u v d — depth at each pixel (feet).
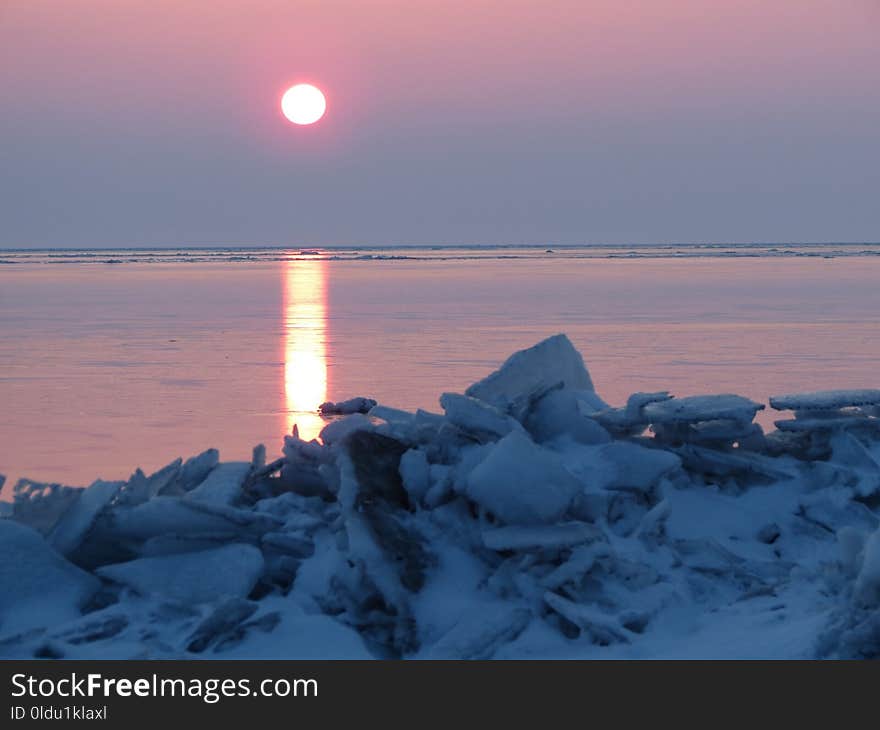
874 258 298.15
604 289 136.46
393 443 19.42
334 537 17.95
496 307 102.83
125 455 32.86
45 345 68.90
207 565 16.85
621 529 18.60
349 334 74.90
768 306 100.68
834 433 22.79
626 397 43.06
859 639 13.79
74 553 17.53
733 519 20.20
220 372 54.03
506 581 16.56
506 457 17.65
